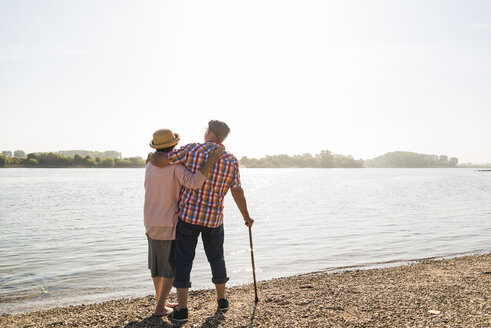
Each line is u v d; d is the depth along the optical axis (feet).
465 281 19.65
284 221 56.70
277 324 12.94
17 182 220.43
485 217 59.72
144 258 30.99
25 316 16.05
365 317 13.53
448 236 41.11
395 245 35.86
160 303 13.89
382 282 20.21
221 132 13.67
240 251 33.50
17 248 36.01
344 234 43.09
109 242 39.17
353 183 230.68
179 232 13.29
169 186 13.19
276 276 24.61
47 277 25.00
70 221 58.23
